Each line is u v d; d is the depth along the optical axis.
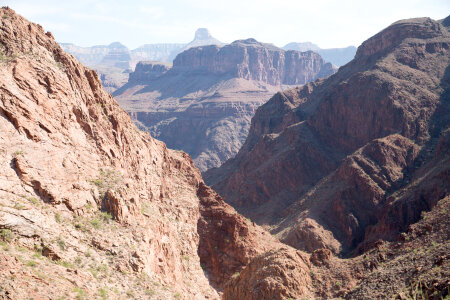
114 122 71.19
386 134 170.25
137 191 70.44
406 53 196.62
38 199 49.09
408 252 71.12
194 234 89.81
